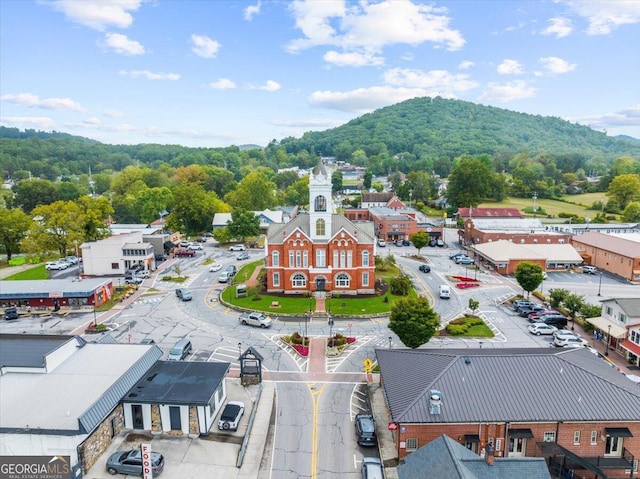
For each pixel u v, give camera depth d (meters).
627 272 100.94
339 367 57.94
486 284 97.19
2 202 183.12
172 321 74.69
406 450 39.03
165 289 93.50
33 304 80.88
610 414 38.00
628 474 38.91
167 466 38.50
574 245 121.44
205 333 69.38
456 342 65.56
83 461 37.28
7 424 37.44
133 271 105.62
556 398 39.41
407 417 37.81
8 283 85.50
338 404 49.03
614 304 64.69
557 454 37.31
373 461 37.69
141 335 68.50
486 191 189.25
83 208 132.38
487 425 38.09
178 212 149.88
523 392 39.94
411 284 90.31
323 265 86.56
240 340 66.62
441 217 186.38
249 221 133.88
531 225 141.25
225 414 44.22
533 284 81.00
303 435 43.44
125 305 83.38
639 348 58.22
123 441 41.78
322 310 78.31
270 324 72.44
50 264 114.06
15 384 43.97
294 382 53.97
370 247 86.06
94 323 72.38
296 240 85.69
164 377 47.16
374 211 162.50
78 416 38.44
